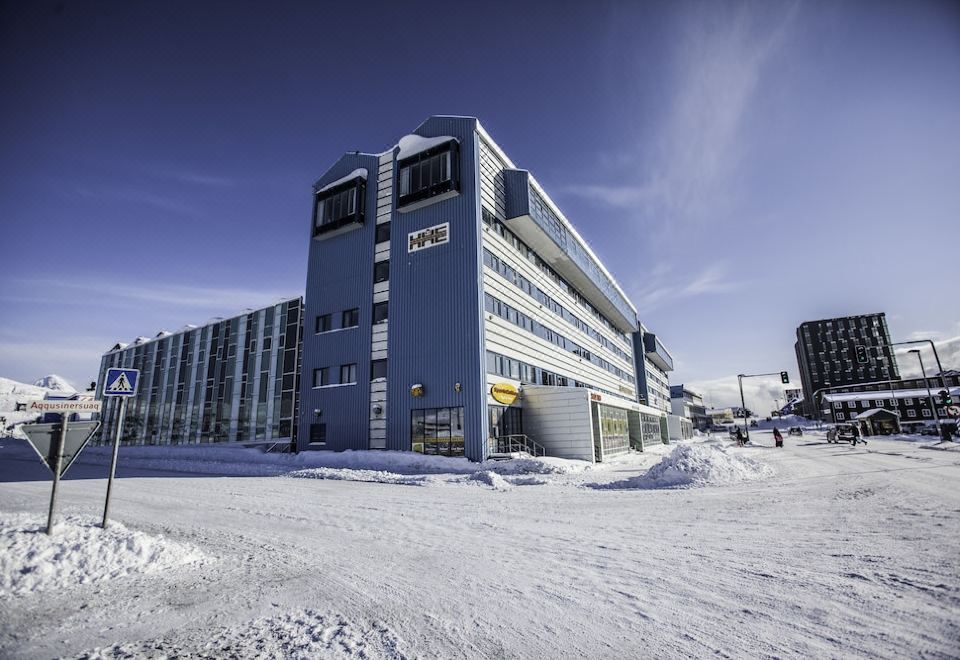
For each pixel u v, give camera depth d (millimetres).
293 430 32594
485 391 24484
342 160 33469
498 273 28656
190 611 4969
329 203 32344
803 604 4766
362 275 29750
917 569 5633
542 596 5270
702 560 6484
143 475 21969
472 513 10852
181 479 19625
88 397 7879
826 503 10594
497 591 5461
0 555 5934
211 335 40875
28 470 23938
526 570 6266
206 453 33219
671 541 7664
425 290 26984
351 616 4781
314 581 5934
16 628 4539
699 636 4145
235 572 6352
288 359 34281
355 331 29031
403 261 28188
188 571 6422
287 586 5758
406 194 28438
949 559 5949
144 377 45969
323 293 31094
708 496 12500
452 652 3963
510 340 28812
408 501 12828
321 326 30641
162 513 11109
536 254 35500
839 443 41875
